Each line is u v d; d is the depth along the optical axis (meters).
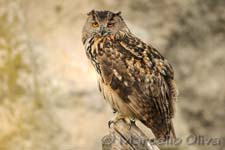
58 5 19.14
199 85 19.39
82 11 19.05
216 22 19.81
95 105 17.98
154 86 12.09
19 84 18.28
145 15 19.31
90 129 17.89
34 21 18.95
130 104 12.24
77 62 18.30
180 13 19.61
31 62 18.45
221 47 19.67
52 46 18.58
